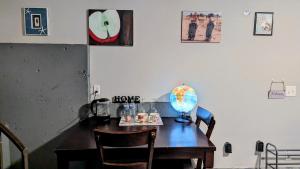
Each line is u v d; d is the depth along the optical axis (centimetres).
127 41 255
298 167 278
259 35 264
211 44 262
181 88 246
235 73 267
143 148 172
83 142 182
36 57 250
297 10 264
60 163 170
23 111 254
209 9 258
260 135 276
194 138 192
